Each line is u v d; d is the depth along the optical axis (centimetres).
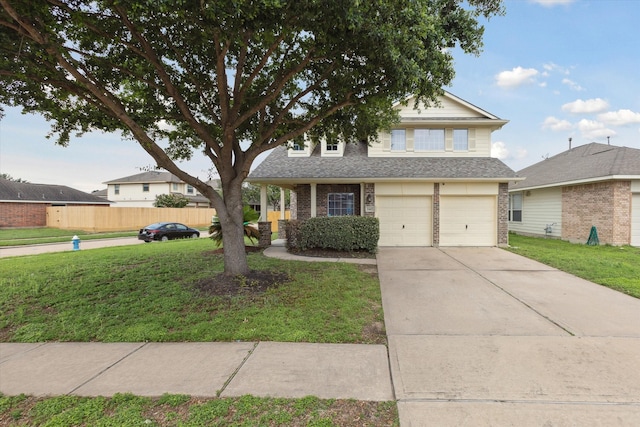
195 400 289
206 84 766
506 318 495
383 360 364
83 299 591
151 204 3931
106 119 750
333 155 1462
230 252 690
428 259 992
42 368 356
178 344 416
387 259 996
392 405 280
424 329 456
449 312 525
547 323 473
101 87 626
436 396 293
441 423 256
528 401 284
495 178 1200
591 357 365
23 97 672
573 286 675
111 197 4041
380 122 897
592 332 438
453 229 1269
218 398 292
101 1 506
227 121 674
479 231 1262
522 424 254
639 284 666
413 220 1283
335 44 550
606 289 651
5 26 518
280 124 832
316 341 417
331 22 466
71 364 364
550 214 1591
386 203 1287
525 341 411
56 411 276
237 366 352
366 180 1239
